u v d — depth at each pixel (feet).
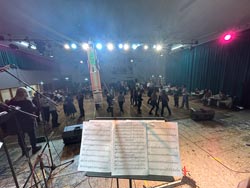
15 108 5.56
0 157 10.33
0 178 8.13
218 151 9.66
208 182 7.13
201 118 15.37
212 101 22.20
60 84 44.04
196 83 30.50
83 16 13.24
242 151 9.52
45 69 36.45
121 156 4.37
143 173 4.17
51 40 19.89
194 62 30.83
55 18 13.41
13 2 10.34
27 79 26.21
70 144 11.68
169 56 41.04
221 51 23.45
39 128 15.75
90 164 4.37
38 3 10.68
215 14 13.88
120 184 7.43
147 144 4.44
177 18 14.62
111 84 40.60
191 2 11.39
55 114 16.03
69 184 7.51
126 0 10.82
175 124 4.63
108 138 4.62
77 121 18.02
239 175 7.52
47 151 10.66
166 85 38.11
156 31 18.58
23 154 10.32
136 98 23.44
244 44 19.34
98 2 10.98
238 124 13.97
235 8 12.70
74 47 21.94
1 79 19.25
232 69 21.53
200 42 26.94
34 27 15.33
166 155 4.30
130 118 4.89
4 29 15.47
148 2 11.20
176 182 7.08
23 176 8.20
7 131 8.67
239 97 20.42
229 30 19.34
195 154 9.41
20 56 24.75
